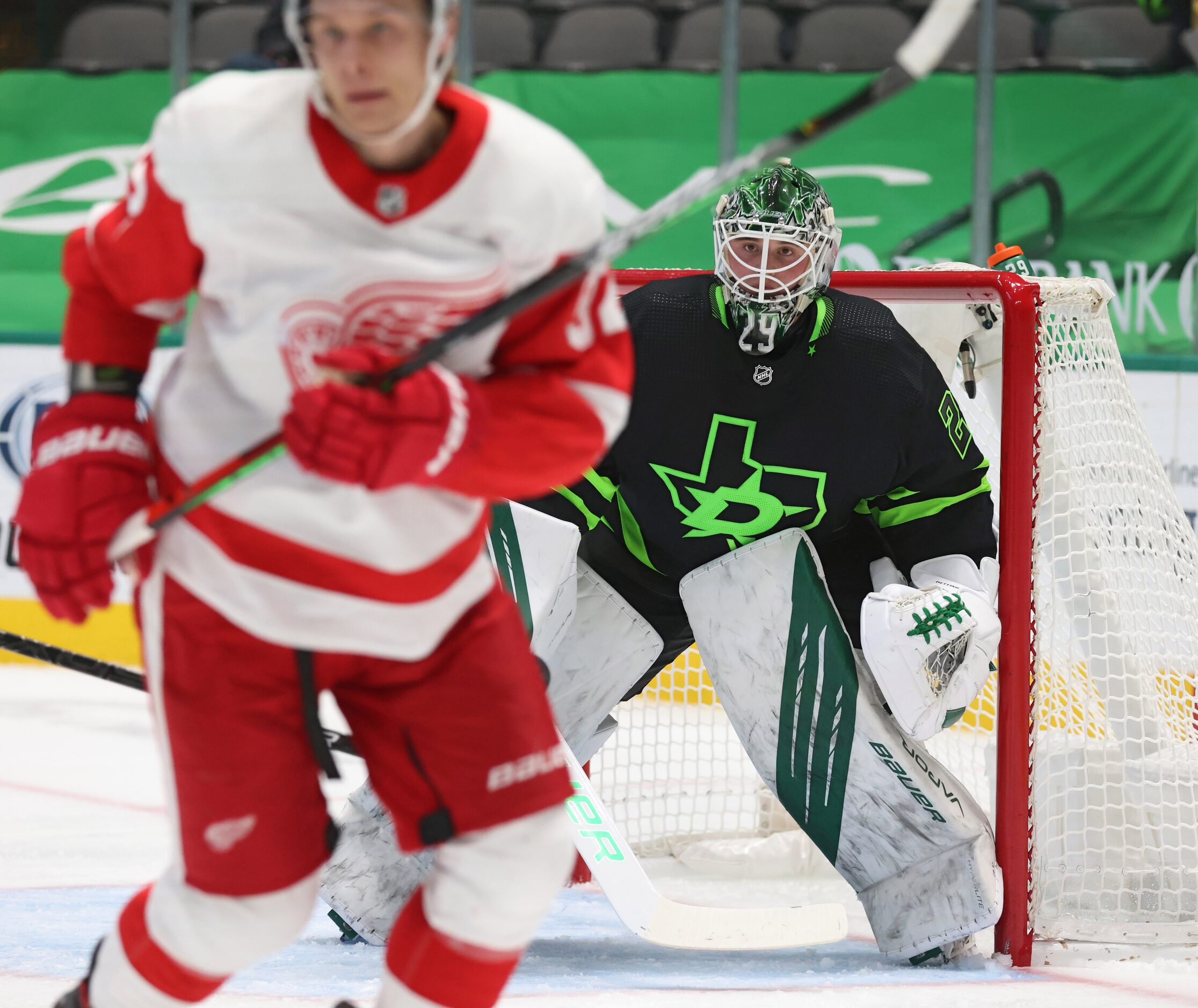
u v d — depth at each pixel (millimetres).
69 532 5324
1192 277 25375
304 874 5484
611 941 10164
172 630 5336
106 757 17891
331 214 5020
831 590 10406
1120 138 25531
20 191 28188
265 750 5340
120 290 5289
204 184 4984
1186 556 11008
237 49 28078
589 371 5492
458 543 5430
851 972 9297
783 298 8938
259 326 5145
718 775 15930
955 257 26250
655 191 27125
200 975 5473
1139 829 10664
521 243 5156
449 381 4965
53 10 28141
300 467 5004
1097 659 10703
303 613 5223
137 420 5555
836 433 9414
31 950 8992
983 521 10078
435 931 5500
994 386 11203
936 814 9531
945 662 9414
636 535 10156
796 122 26875
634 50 27094
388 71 4797
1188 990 8836
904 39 26672
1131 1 25484
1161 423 21344
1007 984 8945
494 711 5457
